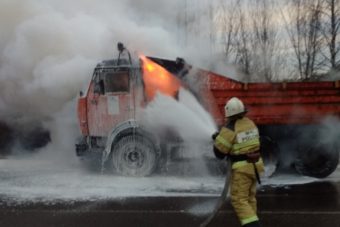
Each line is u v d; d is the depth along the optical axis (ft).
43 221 20.22
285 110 29.04
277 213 21.17
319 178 30.14
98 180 28.55
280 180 29.25
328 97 28.86
